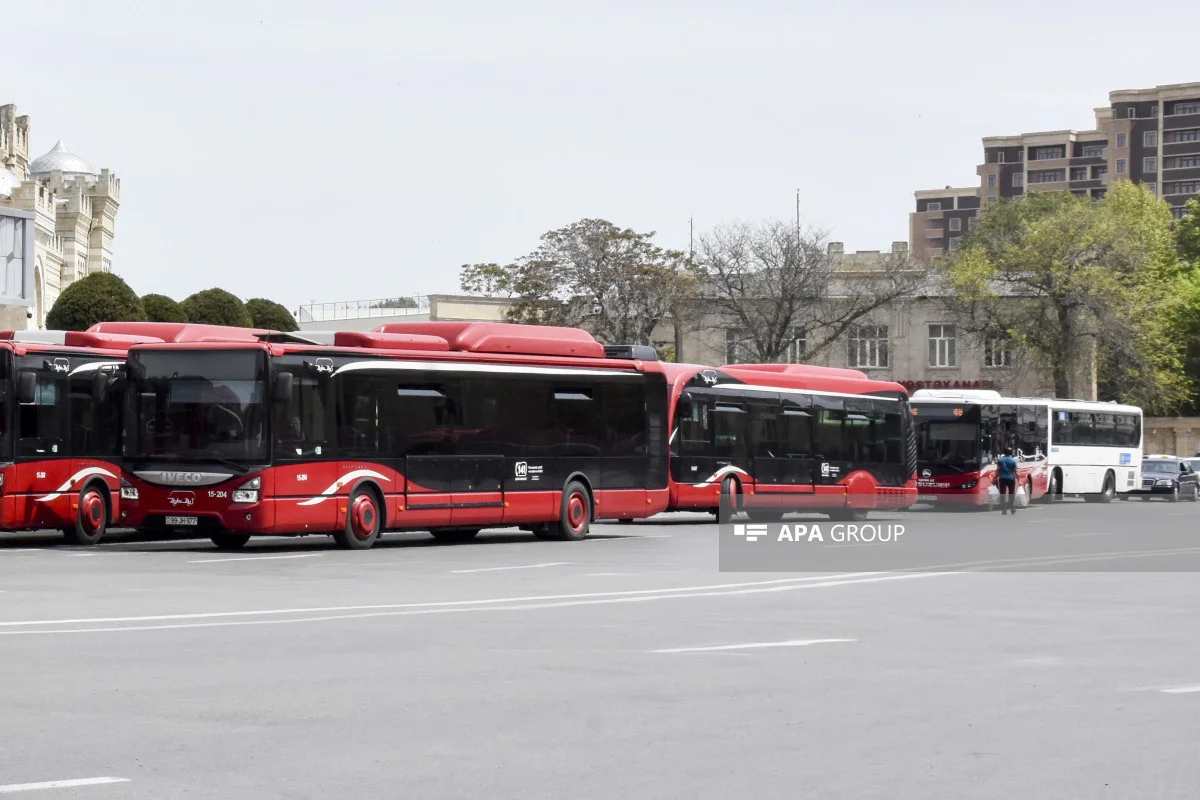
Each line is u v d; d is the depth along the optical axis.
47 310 122.25
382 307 117.44
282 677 13.91
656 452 40.12
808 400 50.56
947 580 26.55
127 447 32.47
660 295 95.50
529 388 37.03
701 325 97.94
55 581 24.66
